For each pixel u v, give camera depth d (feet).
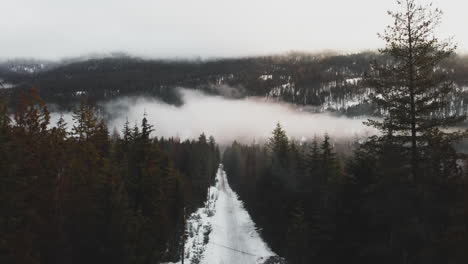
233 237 141.49
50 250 62.95
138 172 93.76
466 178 35.37
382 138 39.52
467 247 33.88
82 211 70.33
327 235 63.82
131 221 70.74
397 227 38.01
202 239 130.72
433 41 36.45
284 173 122.93
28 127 76.02
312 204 92.99
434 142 35.94
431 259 34.76
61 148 77.61
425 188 36.27
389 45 38.27
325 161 99.25
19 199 52.70
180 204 129.70
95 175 81.35
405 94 38.29
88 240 64.85
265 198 137.08
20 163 57.16
